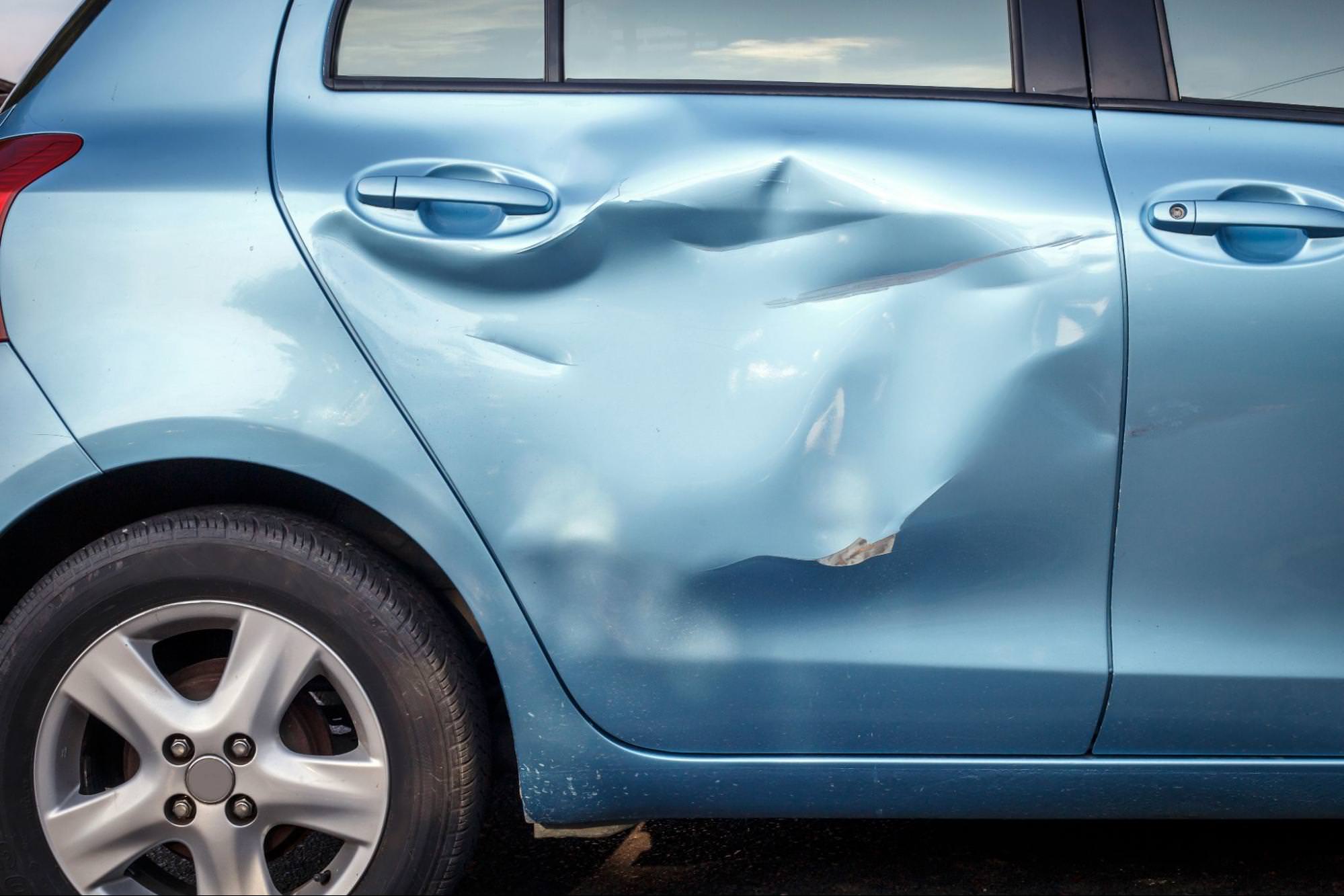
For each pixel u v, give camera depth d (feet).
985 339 5.70
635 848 7.64
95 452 5.55
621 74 5.99
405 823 5.83
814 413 5.68
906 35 6.07
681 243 5.71
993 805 6.13
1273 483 5.79
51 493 5.56
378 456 5.61
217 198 5.67
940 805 6.11
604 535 5.71
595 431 5.66
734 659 5.85
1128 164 5.90
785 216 5.72
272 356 5.57
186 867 6.56
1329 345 5.76
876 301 5.71
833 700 5.90
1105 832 7.88
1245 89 6.16
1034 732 5.97
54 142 5.83
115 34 6.07
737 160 5.74
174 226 5.63
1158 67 6.12
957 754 6.01
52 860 5.81
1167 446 5.74
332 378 5.60
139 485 6.02
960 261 5.70
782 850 7.61
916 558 5.79
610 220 5.68
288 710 6.02
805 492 5.72
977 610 5.87
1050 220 5.73
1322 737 6.03
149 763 5.79
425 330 5.63
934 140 5.87
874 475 5.71
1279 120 6.11
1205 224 5.76
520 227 5.68
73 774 5.89
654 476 5.69
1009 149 5.89
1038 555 5.82
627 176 5.73
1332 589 5.92
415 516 5.66
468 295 5.66
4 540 5.75
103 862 5.82
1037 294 5.70
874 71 6.05
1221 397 5.73
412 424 5.63
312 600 5.73
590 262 5.70
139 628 5.76
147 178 5.71
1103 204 5.78
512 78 5.99
